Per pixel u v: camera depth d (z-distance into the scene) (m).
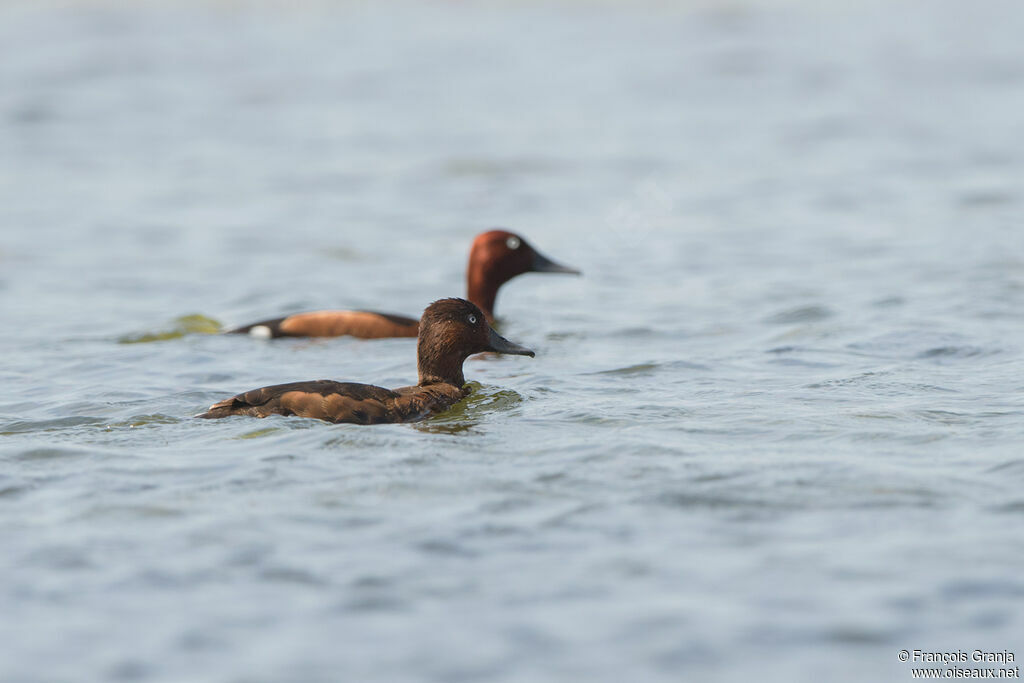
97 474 9.14
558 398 11.82
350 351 14.77
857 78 41.88
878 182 28.14
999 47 46.53
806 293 18.03
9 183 29.19
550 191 28.42
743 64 44.00
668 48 46.34
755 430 10.27
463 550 7.60
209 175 30.12
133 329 16.42
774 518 8.03
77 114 36.66
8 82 40.00
